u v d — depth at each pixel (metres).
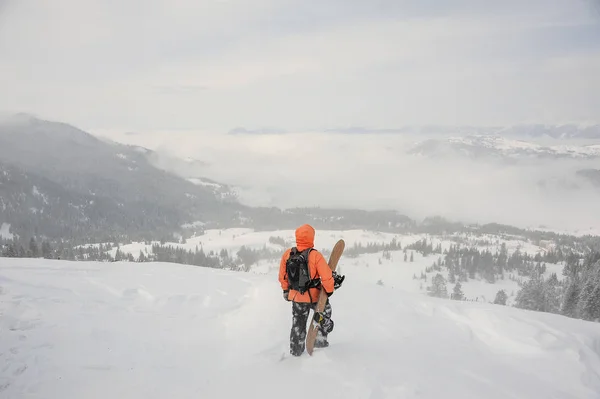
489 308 6.45
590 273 64.12
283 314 5.84
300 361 4.15
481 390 3.64
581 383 4.05
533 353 4.71
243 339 4.98
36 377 3.75
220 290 7.38
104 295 6.79
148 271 9.09
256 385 3.64
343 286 7.91
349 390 3.47
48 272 8.20
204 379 3.85
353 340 4.93
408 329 5.42
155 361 4.26
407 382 3.64
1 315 5.27
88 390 3.55
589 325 5.84
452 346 4.87
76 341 4.64
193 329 5.40
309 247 4.35
